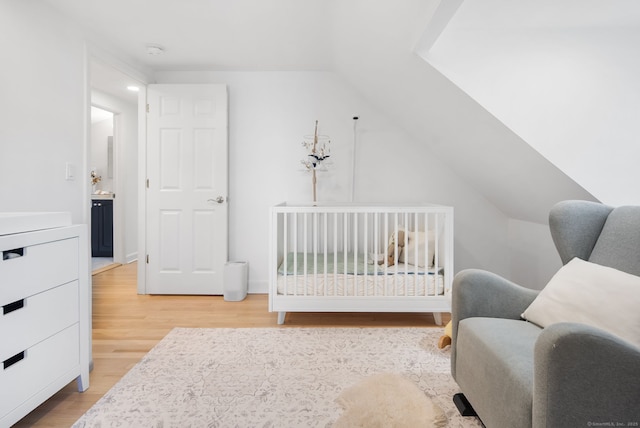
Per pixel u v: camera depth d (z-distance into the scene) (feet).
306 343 6.94
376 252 7.88
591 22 6.15
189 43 8.72
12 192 5.67
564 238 4.91
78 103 7.14
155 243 10.45
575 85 6.26
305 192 10.78
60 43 6.72
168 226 10.47
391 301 7.83
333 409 4.73
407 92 8.02
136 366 5.92
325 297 7.86
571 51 6.30
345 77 10.39
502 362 3.58
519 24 6.21
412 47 6.09
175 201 10.45
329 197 10.78
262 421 4.47
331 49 9.07
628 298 3.54
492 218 10.66
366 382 5.43
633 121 6.16
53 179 6.46
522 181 7.70
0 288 3.82
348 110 10.67
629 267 4.10
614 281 3.79
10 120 5.62
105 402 4.86
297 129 10.71
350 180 10.74
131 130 14.69
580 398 2.63
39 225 4.48
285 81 10.65
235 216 10.77
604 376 2.60
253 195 10.77
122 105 14.06
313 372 5.76
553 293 4.29
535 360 2.87
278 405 4.82
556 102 6.26
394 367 5.96
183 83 10.68
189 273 10.49
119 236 14.35
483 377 3.94
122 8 6.96
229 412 4.65
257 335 7.35
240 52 9.30
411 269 8.11
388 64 7.47
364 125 10.67
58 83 6.62
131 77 9.61
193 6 6.97
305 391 5.17
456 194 10.70
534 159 6.52
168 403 4.85
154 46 8.86
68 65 6.93
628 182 6.12
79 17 7.19
